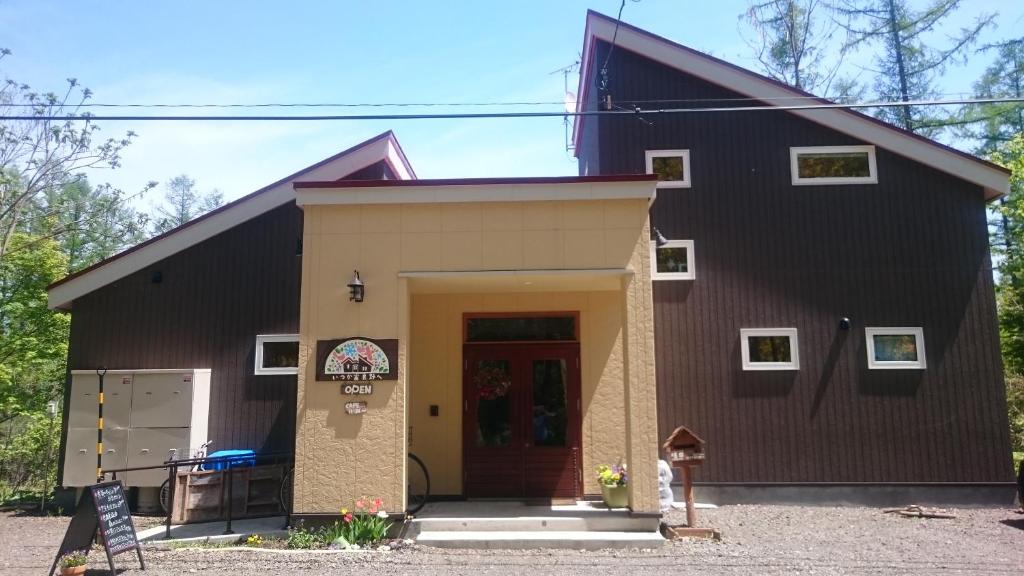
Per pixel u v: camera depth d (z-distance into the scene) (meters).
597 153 11.88
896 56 21.83
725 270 10.95
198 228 11.27
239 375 10.92
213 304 11.12
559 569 6.71
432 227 8.32
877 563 6.94
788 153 11.22
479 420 9.61
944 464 10.48
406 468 8.04
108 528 6.77
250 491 9.74
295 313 11.04
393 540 7.64
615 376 9.61
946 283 10.88
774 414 10.63
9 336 16.86
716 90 11.45
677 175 11.23
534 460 9.47
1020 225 17.56
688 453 8.49
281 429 10.73
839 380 10.69
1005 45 20.80
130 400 10.63
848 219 11.04
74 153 16.17
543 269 8.21
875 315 10.82
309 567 6.82
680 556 7.22
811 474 10.49
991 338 10.72
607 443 9.47
